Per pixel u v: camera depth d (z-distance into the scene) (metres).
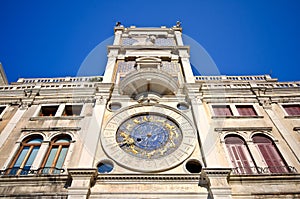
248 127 15.48
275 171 12.91
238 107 17.72
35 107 17.64
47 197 11.41
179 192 11.30
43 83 20.31
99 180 11.88
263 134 15.16
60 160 13.72
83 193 10.96
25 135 15.07
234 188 11.70
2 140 14.72
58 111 17.16
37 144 14.72
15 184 11.99
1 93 18.89
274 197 11.44
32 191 11.67
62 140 14.96
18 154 14.12
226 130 15.36
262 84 19.72
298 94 18.44
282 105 17.73
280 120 16.30
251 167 13.18
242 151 14.24
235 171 12.93
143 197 11.10
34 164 13.31
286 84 19.89
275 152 14.12
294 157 13.59
